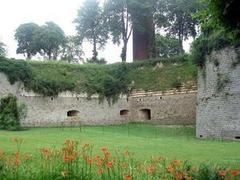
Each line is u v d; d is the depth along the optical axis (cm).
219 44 2277
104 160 750
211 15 890
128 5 3891
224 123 2242
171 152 1510
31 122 2808
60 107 2966
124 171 744
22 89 2811
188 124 2969
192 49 2536
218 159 1327
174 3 4078
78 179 719
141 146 1720
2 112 2528
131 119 3259
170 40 4603
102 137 2164
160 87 3148
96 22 4403
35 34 4775
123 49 4169
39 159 932
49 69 3064
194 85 2978
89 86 3112
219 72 2288
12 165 775
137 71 3331
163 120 3095
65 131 2495
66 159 726
